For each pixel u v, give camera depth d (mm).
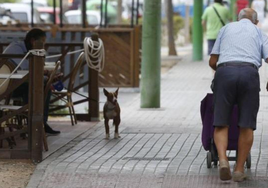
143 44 23234
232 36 13734
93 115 20641
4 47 24297
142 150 16438
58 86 18891
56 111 21531
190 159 15414
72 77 19703
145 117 21469
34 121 15219
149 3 22859
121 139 17797
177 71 35625
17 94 17516
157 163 15055
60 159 15477
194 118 21219
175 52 44531
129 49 27531
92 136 18234
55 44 20078
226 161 13289
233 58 13531
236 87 13383
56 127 19547
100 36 27531
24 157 15539
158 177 14016
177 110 22938
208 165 14469
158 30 23094
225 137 13492
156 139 17750
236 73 13328
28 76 15414
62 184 13773
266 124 19734
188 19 58938
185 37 58906
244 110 13422
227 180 13586
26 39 18141
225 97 13422
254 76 13391
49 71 17734
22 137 17734
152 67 23188
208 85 29750
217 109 13453
